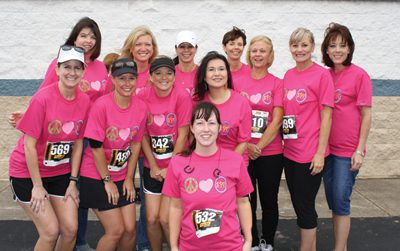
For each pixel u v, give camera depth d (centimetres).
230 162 322
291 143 407
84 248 454
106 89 453
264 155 434
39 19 682
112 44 693
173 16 691
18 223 527
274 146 433
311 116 398
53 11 681
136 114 382
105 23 689
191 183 317
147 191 408
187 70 473
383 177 727
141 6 689
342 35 398
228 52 487
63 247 385
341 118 406
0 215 552
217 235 311
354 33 704
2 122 696
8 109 695
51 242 366
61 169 379
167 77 384
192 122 322
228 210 314
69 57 345
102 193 384
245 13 694
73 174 382
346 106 406
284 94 414
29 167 355
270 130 421
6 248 459
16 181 366
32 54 688
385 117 717
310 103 396
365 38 705
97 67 448
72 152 386
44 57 689
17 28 682
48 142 361
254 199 452
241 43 484
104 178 380
